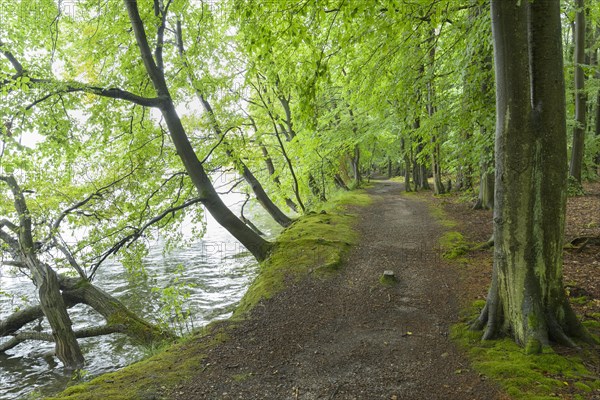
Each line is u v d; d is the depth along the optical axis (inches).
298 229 517.0
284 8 209.5
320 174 842.2
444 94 469.7
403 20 272.1
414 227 549.6
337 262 374.3
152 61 402.0
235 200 1531.7
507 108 188.2
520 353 188.1
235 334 247.1
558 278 195.2
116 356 364.2
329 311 278.5
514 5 177.6
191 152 424.8
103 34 426.3
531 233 192.1
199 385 186.1
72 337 358.3
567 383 162.6
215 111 511.2
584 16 553.3
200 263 651.5
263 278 352.5
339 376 191.9
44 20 373.1
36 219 416.2
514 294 198.4
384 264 378.9
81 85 336.2
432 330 237.0
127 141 463.2
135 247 434.3
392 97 385.4
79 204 400.5
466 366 188.4
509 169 192.1
